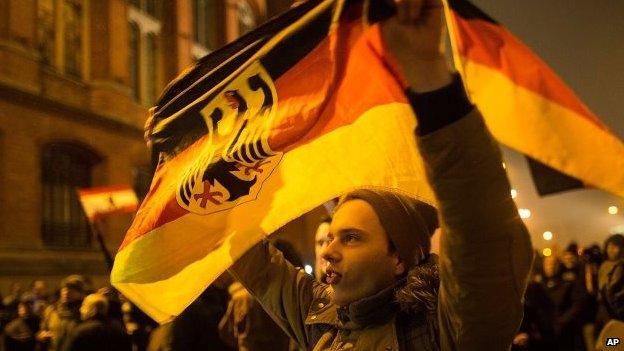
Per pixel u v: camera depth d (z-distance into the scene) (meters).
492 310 1.04
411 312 1.33
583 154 1.23
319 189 1.68
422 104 0.95
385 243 1.39
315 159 1.70
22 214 14.89
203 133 1.82
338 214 1.44
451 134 0.95
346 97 1.68
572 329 5.90
